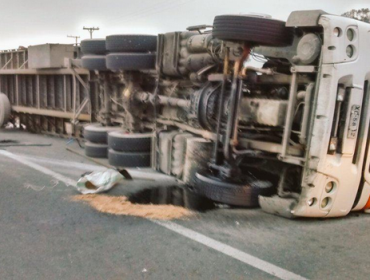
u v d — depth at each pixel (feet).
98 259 10.75
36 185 18.08
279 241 12.21
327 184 13.43
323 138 12.84
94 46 25.31
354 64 12.96
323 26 12.64
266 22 13.16
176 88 20.83
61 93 34.65
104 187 17.30
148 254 11.10
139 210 14.76
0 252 11.06
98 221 13.61
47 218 13.82
